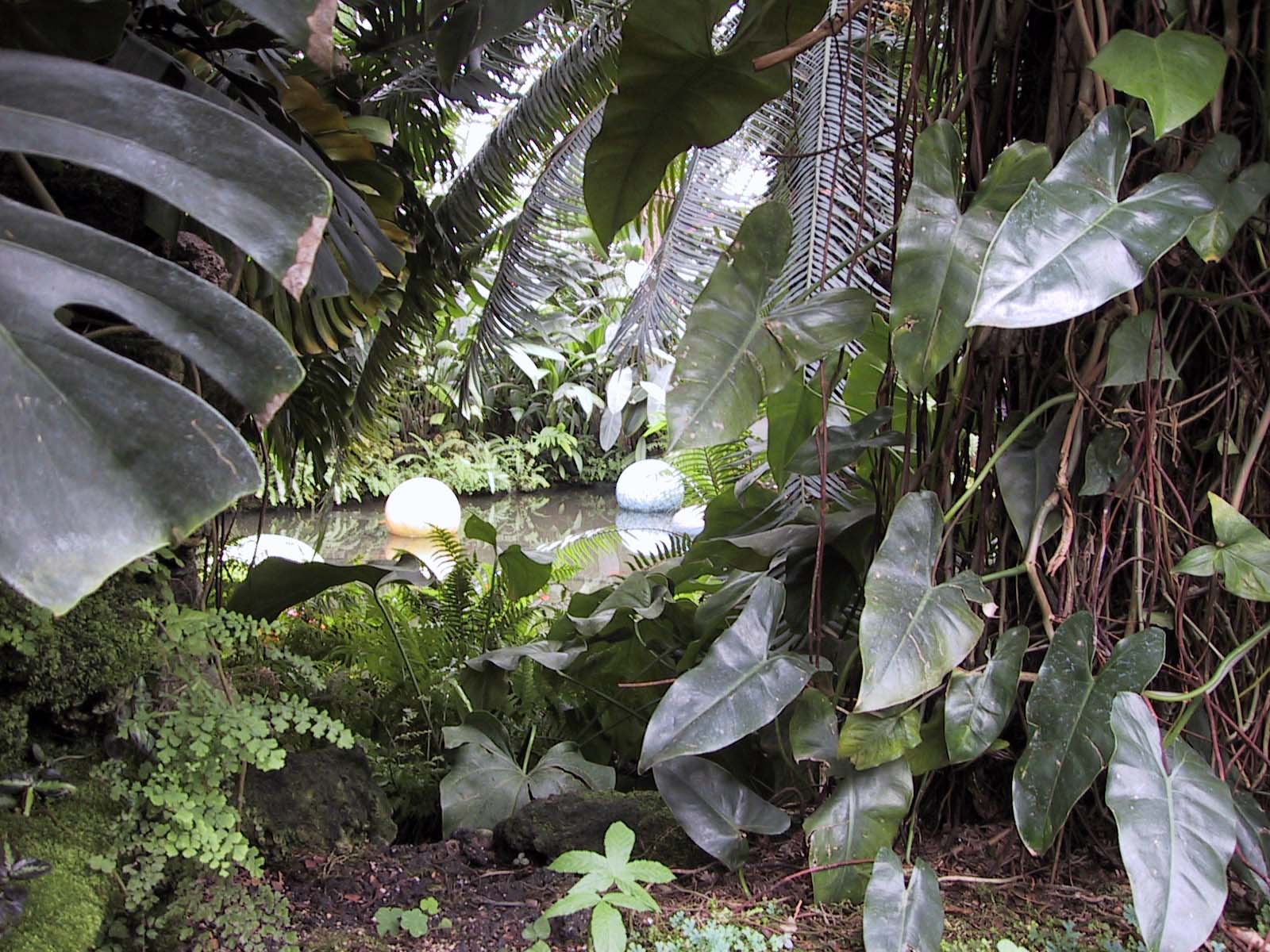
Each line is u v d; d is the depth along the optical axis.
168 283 0.68
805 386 1.67
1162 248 1.03
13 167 1.29
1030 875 1.43
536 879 1.51
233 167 0.73
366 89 2.69
